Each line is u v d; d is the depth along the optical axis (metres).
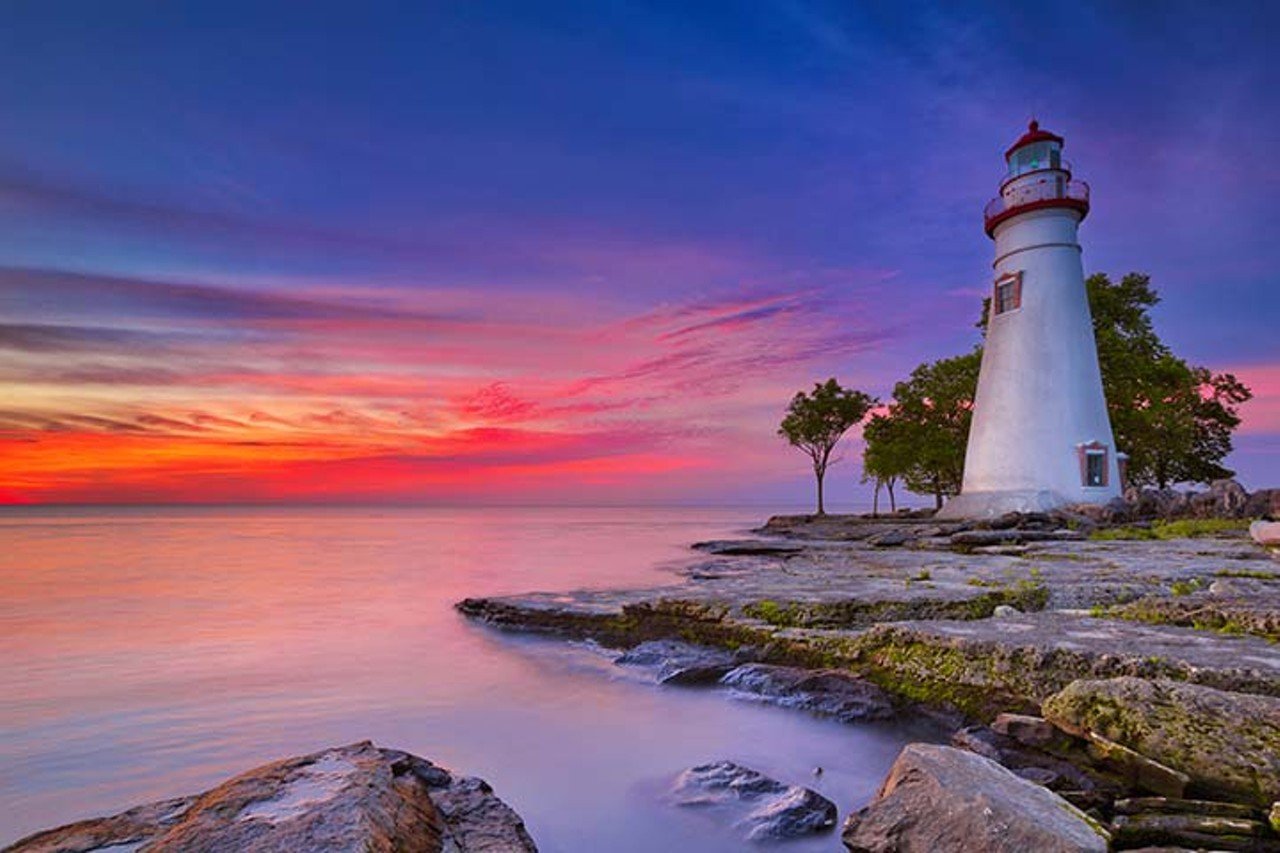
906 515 53.62
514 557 36.78
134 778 7.33
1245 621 9.19
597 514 199.62
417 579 25.75
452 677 11.29
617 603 15.66
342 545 48.88
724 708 9.40
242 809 4.47
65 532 72.44
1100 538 25.92
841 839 5.57
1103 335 40.84
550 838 5.84
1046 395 34.38
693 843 5.71
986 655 8.61
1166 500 33.03
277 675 11.47
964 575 15.64
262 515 180.25
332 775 5.09
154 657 12.84
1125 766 5.88
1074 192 35.22
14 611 18.28
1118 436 39.88
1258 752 5.41
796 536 44.56
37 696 10.32
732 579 18.00
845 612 12.22
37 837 4.74
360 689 10.62
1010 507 33.62
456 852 4.68
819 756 7.66
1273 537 18.30
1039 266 35.34
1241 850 4.75
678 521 119.00
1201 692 6.16
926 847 4.69
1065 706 6.57
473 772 7.35
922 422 51.12
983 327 48.69
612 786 6.91
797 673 9.84
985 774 5.23
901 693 8.98
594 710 9.48
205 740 8.43
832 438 65.69
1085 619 10.20
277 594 21.52
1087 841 4.39
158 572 28.92
